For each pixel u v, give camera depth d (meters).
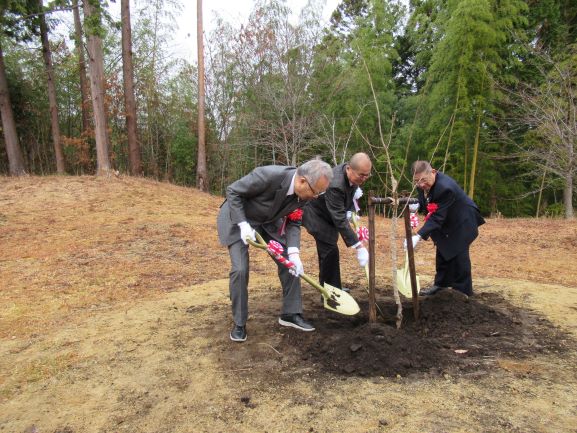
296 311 3.81
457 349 3.42
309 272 6.11
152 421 2.65
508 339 3.62
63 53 20.38
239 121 19.33
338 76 16.53
